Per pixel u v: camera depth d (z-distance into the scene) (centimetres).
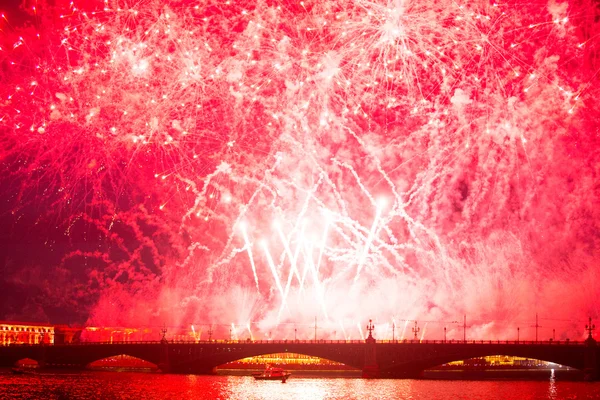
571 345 16625
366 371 17925
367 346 17912
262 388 15662
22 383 16200
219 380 17775
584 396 13925
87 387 15450
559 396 13938
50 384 16012
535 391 14862
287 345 18500
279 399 13488
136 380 17362
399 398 13700
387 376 18150
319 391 14962
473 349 17088
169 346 19850
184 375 19238
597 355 16538
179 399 13550
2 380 16950
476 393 14525
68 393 14275
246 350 19050
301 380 18212
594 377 16575
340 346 18100
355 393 14550
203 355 19562
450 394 14325
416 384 16588
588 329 16812
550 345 16688
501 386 16100
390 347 17850
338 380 17888
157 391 14838
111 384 16200
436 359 17412
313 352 18288
